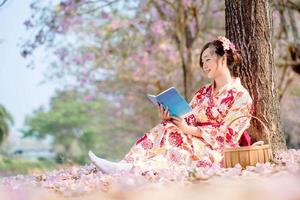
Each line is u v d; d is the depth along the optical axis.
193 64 13.34
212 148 5.29
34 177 5.79
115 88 18.45
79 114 38.78
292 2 11.32
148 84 16.58
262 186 2.84
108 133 24.17
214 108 5.51
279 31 11.95
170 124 5.37
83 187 3.90
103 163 5.04
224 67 5.59
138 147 5.30
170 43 14.52
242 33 6.41
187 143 5.30
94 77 16.59
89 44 15.41
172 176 4.30
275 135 6.29
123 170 4.86
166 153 5.26
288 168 4.18
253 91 6.30
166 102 5.24
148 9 14.02
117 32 14.73
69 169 6.54
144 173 4.75
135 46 15.20
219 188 3.11
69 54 15.11
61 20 12.13
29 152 34.44
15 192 2.88
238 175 4.17
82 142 38.34
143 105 19.59
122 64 16.06
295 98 17.00
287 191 2.60
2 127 26.09
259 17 6.38
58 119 38.97
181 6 12.61
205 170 4.49
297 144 17.89
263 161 4.85
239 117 5.22
